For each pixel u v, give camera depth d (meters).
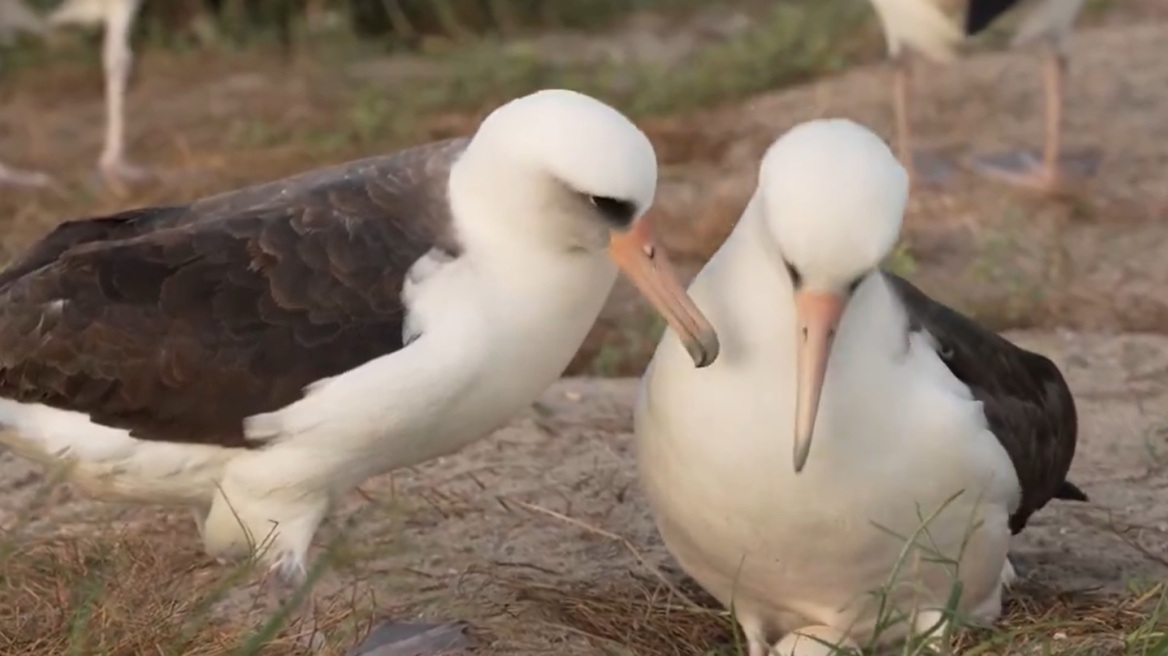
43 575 5.39
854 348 4.35
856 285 4.23
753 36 12.75
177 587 5.33
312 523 5.03
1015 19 9.41
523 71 12.00
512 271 4.80
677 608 5.24
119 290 4.94
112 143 10.39
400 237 4.89
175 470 4.98
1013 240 8.59
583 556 5.67
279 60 12.70
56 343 4.96
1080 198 9.38
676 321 4.42
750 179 9.87
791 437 4.36
